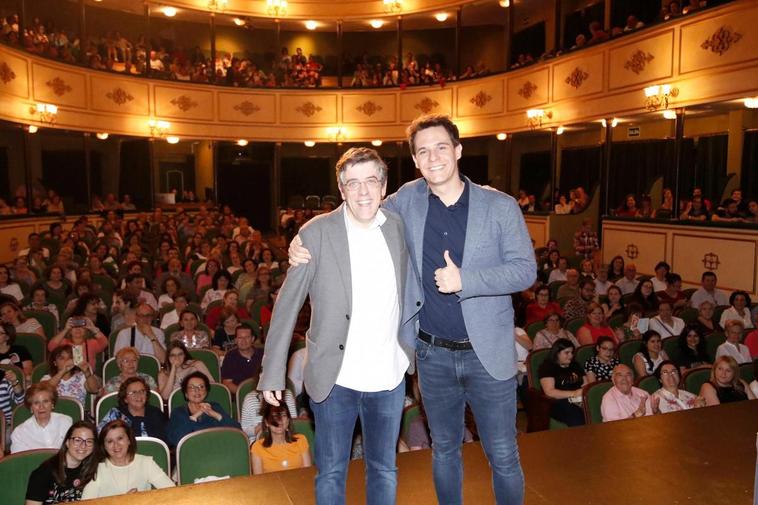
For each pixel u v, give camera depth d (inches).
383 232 91.3
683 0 467.2
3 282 336.8
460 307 91.7
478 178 805.2
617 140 618.2
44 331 304.8
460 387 94.3
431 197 94.3
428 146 89.7
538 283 346.9
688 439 138.9
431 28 830.5
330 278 89.8
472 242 90.1
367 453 93.0
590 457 130.6
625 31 498.0
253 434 196.4
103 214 658.2
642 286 337.4
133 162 777.6
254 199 874.8
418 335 96.5
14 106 531.5
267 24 800.9
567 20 676.7
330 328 90.0
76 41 682.2
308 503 113.9
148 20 703.1
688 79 442.0
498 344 90.7
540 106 600.1
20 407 199.5
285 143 842.8
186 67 757.3
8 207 535.2
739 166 494.3
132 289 325.1
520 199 638.5
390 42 854.5
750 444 136.6
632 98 493.4
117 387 220.7
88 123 634.2
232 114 759.1
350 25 801.6
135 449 155.7
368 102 764.6
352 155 87.9
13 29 558.3
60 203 613.3
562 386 235.9
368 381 90.5
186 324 277.9
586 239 521.7
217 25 840.9
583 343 281.1
